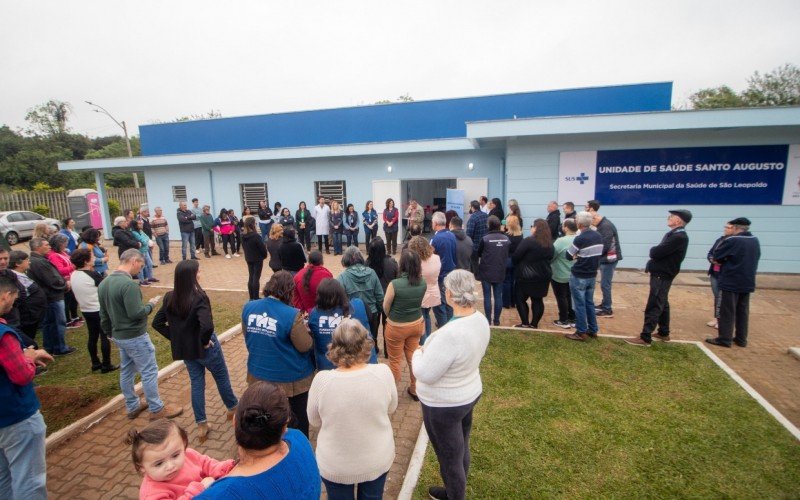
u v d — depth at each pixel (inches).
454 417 101.7
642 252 407.5
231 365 219.3
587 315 232.1
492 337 235.6
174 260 528.7
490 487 126.0
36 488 112.6
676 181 390.3
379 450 91.4
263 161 624.7
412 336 173.0
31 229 756.0
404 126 633.0
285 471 59.7
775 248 379.6
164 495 74.2
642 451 140.3
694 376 189.3
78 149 1768.0
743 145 371.9
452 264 236.2
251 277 309.1
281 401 61.3
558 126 373.1
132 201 1008.2
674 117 350.6
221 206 657.6
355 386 89.0
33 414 111.2
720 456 137.0
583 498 121.3
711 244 390.9
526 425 155.8
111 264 497.7
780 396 178.1
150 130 759.1
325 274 177.6
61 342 233.8
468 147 508.7
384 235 585.9
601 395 175.2
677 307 294.5
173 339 147.9
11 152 1481.3
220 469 82.5
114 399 179.5
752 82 1342.3
